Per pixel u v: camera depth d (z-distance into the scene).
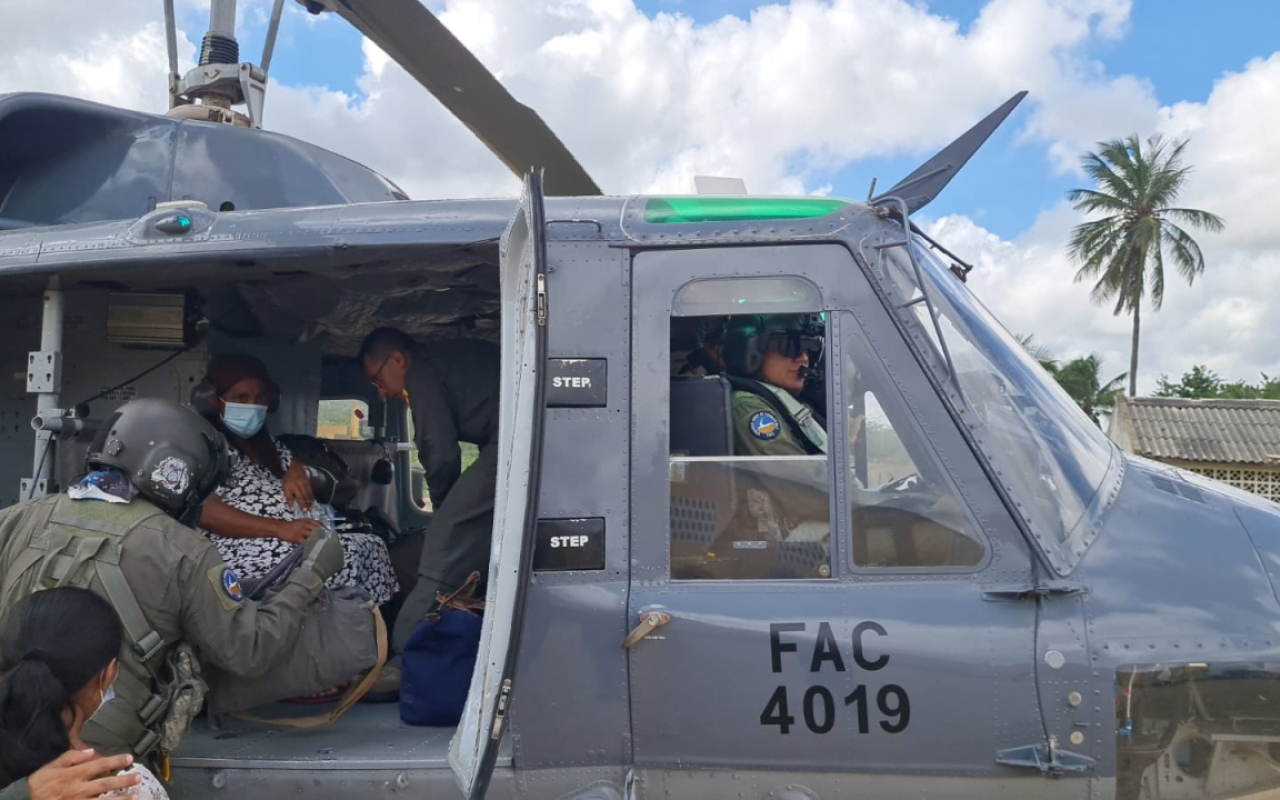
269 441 3.34
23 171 3.46
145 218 2.76
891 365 2.39
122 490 2.43
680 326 2.52
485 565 3.17
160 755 2.39
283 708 2.93
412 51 3.30
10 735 1.81
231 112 4.01
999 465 2.31
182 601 2.38
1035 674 2.17
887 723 2.20
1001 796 2.18
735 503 2.39
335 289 3.15
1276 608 2.23
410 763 2.39
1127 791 2.14
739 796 2.26
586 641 2.31
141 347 3.30
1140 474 2.55
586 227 2.52
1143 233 36.59
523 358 2.25
